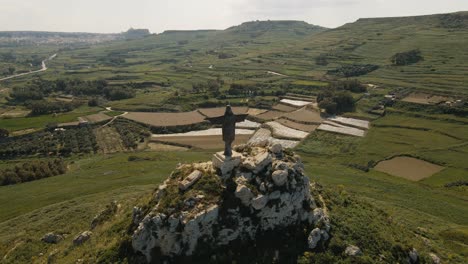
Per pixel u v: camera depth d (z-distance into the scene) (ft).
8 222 240.53
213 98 654.53
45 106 623.36
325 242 149.28
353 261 143.02
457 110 497.87
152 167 353.72
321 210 162.40
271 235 149.48
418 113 516.73
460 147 398.83
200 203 144.97
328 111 552.00
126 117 573.33
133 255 143.64
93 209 237.25
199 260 138.62
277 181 153.48
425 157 375.04
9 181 339.57
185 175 160.35
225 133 159.53
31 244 196.95
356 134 463.01
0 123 553.64
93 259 148.46
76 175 346.74
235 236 144.36
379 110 544.62
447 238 202.39
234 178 154.81
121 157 411.54
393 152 394.32
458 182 319.27
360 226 163.84
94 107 652.89
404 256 153.38
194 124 529.86
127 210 182.91
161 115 579.89
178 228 140.56
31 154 450.71
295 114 554.05
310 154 406.21
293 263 140.26
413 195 283.79
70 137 497.05
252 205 147.95
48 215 242.78
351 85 638.53
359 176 324.19
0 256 193.57
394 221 193.36
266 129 500.33
